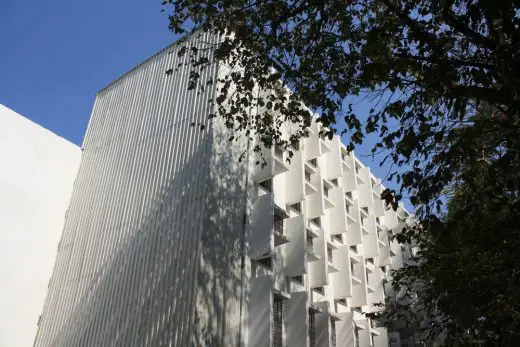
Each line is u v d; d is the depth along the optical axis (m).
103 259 22.05
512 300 10.25
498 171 8.45
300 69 12.84
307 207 27.42
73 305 22.05
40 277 24.28
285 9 12.13
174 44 26.06
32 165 25.72
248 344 18.47
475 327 11.38
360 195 38.75
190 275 17.62
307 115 15.00
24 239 24.12
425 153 9.41
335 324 27.38
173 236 19.34
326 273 25.02
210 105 21.41
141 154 23.88
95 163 26.91
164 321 17.48
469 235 10.77
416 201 10.04
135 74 28.25
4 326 22.03
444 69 8.54
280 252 23.05
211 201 19.14
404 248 43.41
